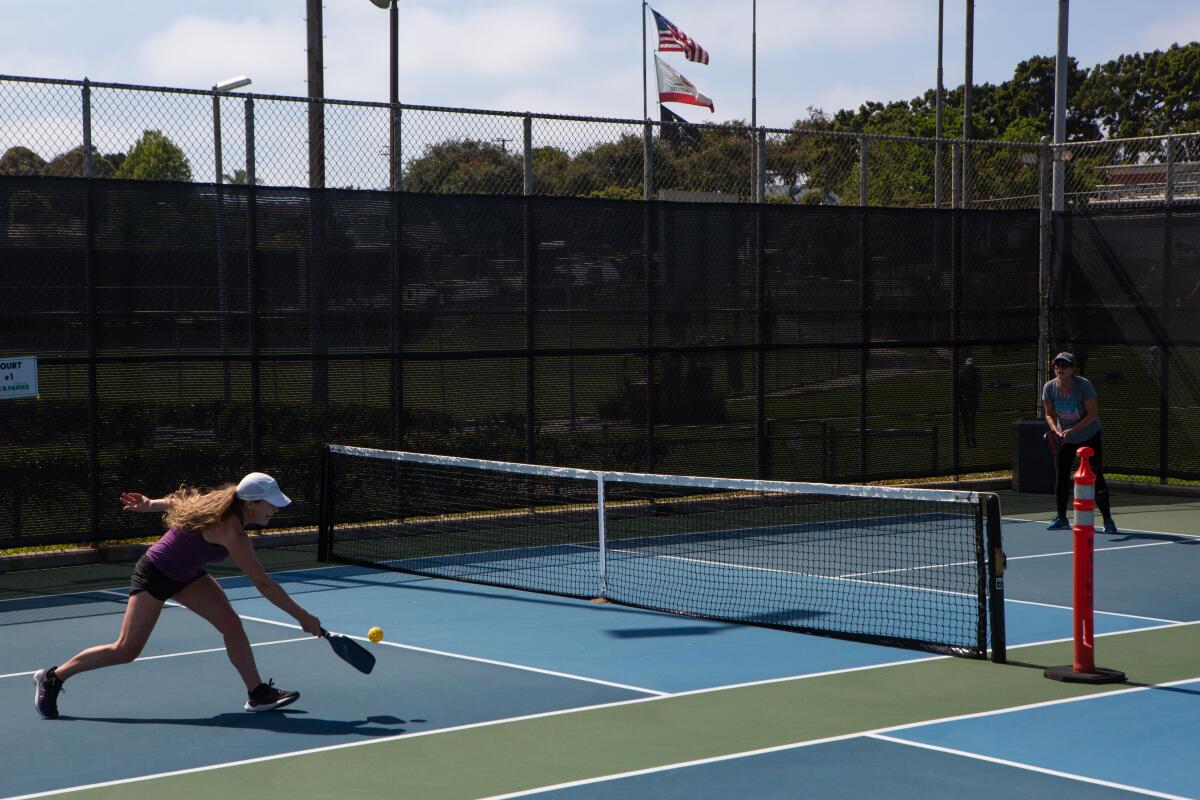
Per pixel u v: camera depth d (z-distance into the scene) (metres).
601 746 7.40
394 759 7.17
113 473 13.77
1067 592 12.11
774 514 16.89
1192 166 19.33
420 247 15.14
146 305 13.81
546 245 15.84
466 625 10.80
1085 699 8.41
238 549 7.83
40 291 13.30
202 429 14.14
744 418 17.17
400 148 14.95
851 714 8.07
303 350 14.60
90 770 7.01
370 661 7.96
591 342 16.14
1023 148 19.78
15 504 13.28
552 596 12.05
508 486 15.80
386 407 15.07
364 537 15.26
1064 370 15.47
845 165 18.88
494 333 15.59
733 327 17.03
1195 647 9.94
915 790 6.61
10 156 13.48
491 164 15.68
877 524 16.09
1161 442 18.75
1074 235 19.34
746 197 17.38
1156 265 18.62
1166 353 18.61
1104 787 6.65
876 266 18.05
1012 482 19.12
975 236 18.84
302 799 6.52
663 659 9.58
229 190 14.15
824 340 17.67
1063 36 20.09
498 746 7.41
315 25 19.25
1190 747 7.36
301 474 14.64
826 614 11.05
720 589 12.19
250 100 14.22
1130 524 16.31
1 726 7.89
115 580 13.04
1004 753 7.25
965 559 13.72
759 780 6.77
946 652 9.67
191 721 7.98
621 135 16.36
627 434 16.44
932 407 18.62
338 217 14.70
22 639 10.45
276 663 9.48
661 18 30.47
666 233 16.53
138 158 13.97
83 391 13.57
